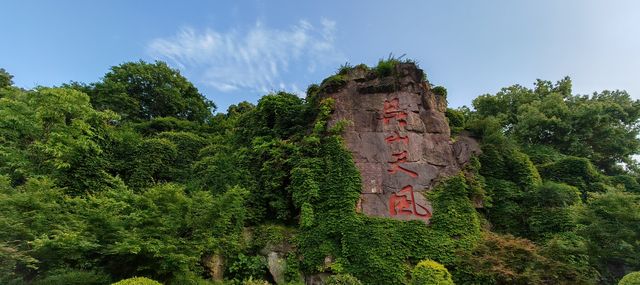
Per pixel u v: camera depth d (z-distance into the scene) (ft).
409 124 49.93
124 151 58.39
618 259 38.42
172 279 33.68
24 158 47.09
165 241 32.81
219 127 79.77
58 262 31.91
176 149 60.90
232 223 42.55
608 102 79.25
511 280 35.78
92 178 50.44
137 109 85.92
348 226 41.93
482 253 39.93
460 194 45.62
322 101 52.21
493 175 52.42
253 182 49.01
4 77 78.79
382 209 44.24
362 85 52.60
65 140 49.32
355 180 45.24
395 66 54.19
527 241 40.29
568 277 35.37
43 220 32.42
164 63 96.22
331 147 47.52
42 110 50.42
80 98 56.08
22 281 29.01
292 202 47.60
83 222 32.53
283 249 42.55
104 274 32.35
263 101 57.82
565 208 46.19
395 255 40.55
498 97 86.43
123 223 33.68
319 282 39.91
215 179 49.98
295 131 54.19
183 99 95.76
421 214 44.29
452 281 36.55
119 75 89.20
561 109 74.64
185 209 35.70
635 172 76.48
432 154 48.78
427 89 53.93
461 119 59.52
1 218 29.17
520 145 69.92
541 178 58.08
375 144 48.39
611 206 38.75
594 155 72.95
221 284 37.86
